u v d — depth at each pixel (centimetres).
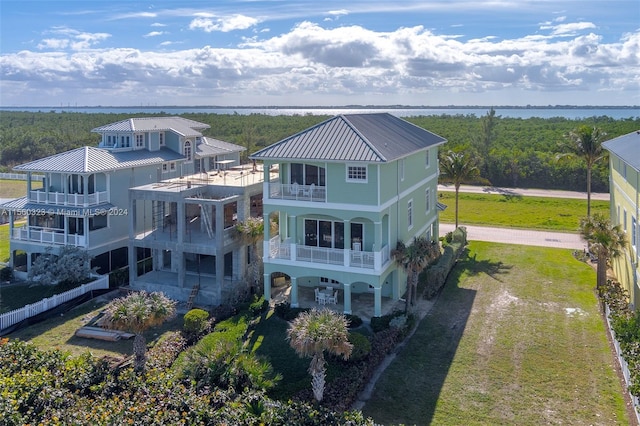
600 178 6738
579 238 4519
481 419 1905
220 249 3036
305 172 2952
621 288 2912
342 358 2119
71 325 2784
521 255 3978
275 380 1925
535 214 5506
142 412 1658
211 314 2755
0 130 11025
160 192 3141
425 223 3662
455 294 3166
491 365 2288
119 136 4100
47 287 3331
